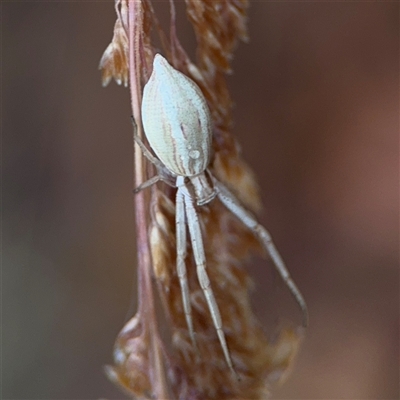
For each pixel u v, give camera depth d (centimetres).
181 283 10
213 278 10
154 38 9
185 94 9
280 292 13
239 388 10
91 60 14
